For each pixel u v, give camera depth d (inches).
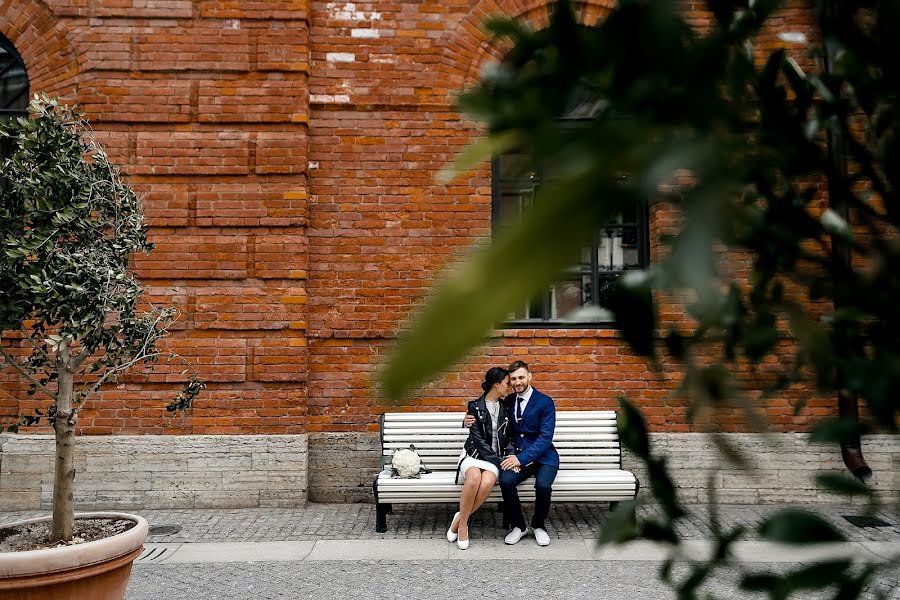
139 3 283.9
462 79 291.9
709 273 11.2
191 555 218.7
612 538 24.6
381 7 293.1
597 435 270.1
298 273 280.1
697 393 20.8
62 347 156.2
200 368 277.0
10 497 275.1
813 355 19.6
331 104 291.1
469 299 7.7
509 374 239.0
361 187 290.8
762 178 20.8
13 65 298.8
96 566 146.6
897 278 18.6
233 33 284.8
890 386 18.2
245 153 282.4
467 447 237.1
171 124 283.6
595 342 284.4
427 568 207.0
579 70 14.2
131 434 275.1
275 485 275.1
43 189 155.9
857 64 20.9
